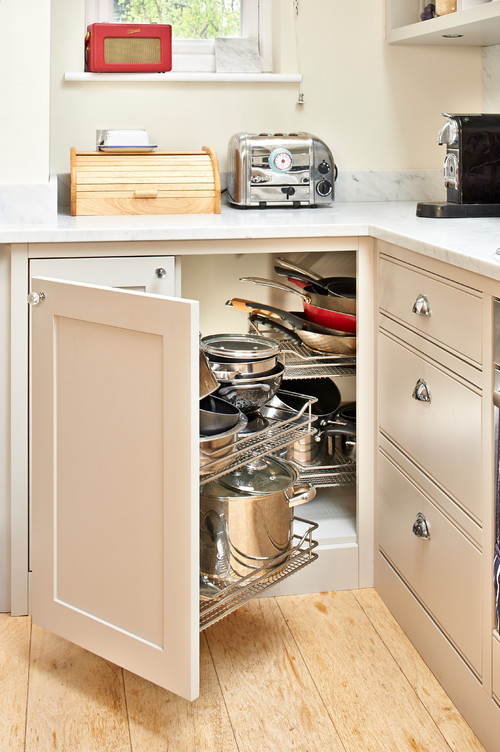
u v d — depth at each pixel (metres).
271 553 1.97
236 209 2.60
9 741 1.71
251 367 2.04
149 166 2.45
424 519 1.92
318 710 1.81
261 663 1.99
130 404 1.66
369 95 2.85
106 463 1.73
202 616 1.81
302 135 2.61
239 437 1.93
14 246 2.07
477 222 2.19
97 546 1.79
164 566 1.65
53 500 1.86
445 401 1.77
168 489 1.61
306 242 2.19
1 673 1.95
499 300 1.50
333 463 2.52
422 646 1.99
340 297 2.39
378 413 2.24
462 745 1.70
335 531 2.38
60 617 1.90
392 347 2.10
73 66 2.68
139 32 2.66
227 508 1.91
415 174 2.91
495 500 1.55
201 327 2.79
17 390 2.13
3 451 2.16
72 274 2.11
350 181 2.88
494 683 1.61
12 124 2.19
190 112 2.76
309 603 2.28
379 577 2.31
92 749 1.69
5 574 2.22
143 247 2.13
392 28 2.79
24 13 2.16
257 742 1.71
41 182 2.22
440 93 2.88
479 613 1.65
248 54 2.81
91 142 2.71
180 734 1.74
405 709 1.82
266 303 2.80
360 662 1.99
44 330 1.80
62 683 1.91
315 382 2.70
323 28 2.79
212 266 2.75
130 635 1.75
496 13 2.18
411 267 1.93
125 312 1.62
